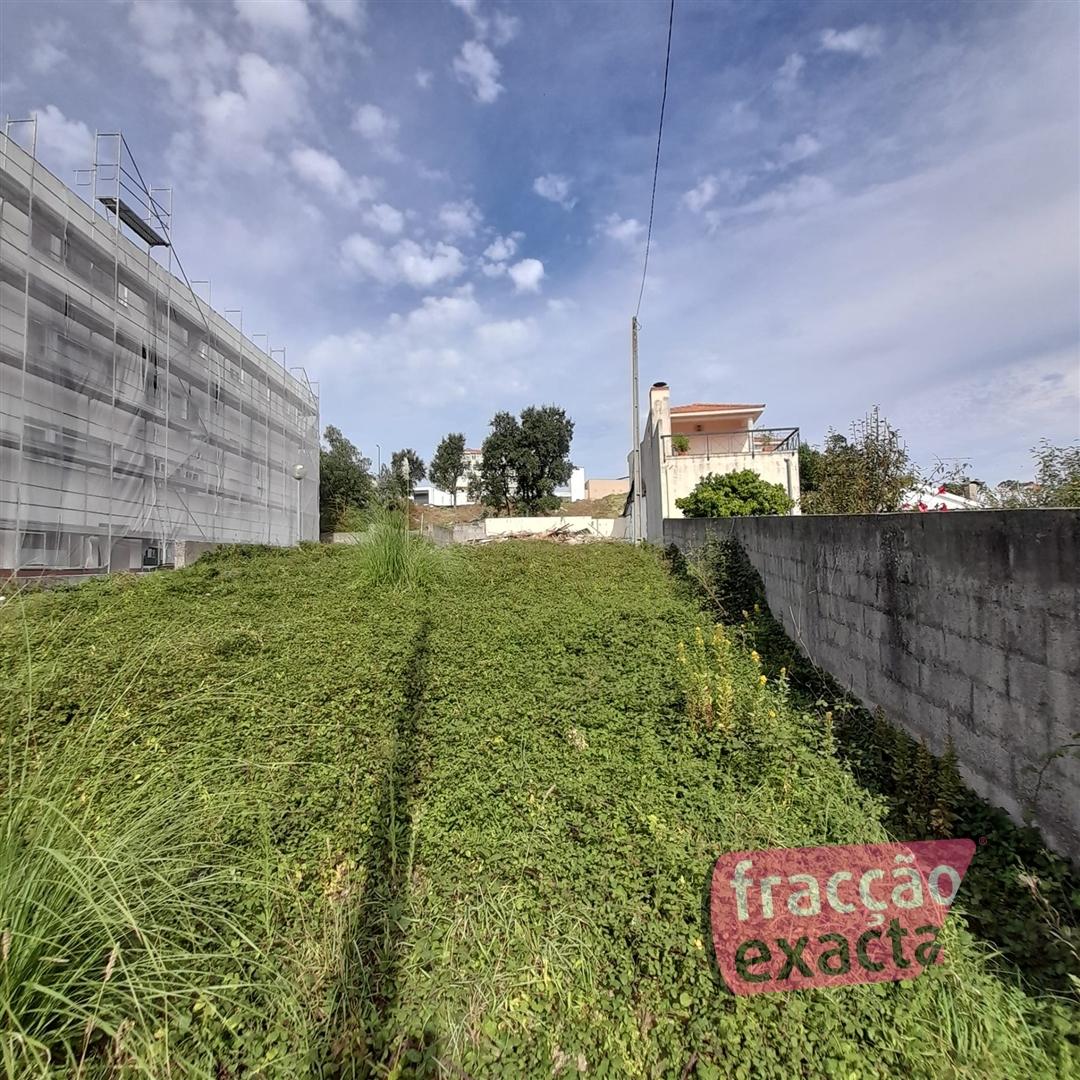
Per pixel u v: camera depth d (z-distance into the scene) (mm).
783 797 2496
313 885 2135
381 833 2375
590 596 6645
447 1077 1523
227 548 10211
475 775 2734
